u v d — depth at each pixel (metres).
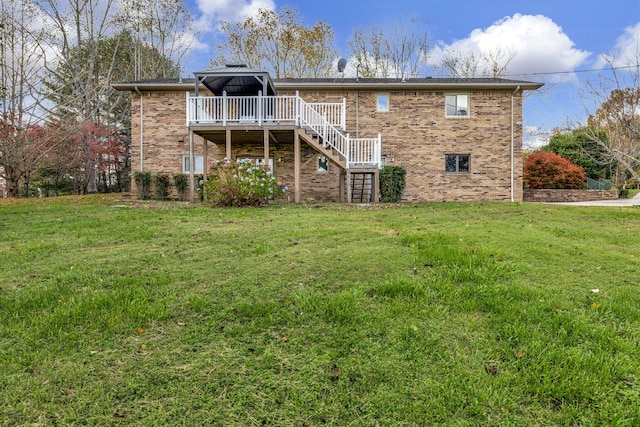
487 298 3.61
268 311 3.36
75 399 2.29
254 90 14.94
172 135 15.21
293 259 4.91
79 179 22.67
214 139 14.25
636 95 13.02
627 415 2.16
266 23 27.31
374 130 15.27
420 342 2.89
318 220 8.16
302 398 2.31
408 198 15.30
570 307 3.47
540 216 9.47
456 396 2.32
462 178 15.37
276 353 2.76
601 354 2.70
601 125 15.98
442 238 5.96
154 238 6.34
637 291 3.86
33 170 17.80
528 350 2.76
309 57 28.11
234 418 2.16
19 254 5.32
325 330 3.07
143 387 2.40
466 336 2.97
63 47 22.05
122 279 4.15
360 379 2.48
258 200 11.29
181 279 4.19
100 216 9.01
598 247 5.80
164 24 27.64
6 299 3.58
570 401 2.29
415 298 3.63
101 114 24.02
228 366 2.61
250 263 4.77
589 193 19.73
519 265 4.62
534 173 21.33
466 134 15.33
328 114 14.81
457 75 32.03
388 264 4.64
